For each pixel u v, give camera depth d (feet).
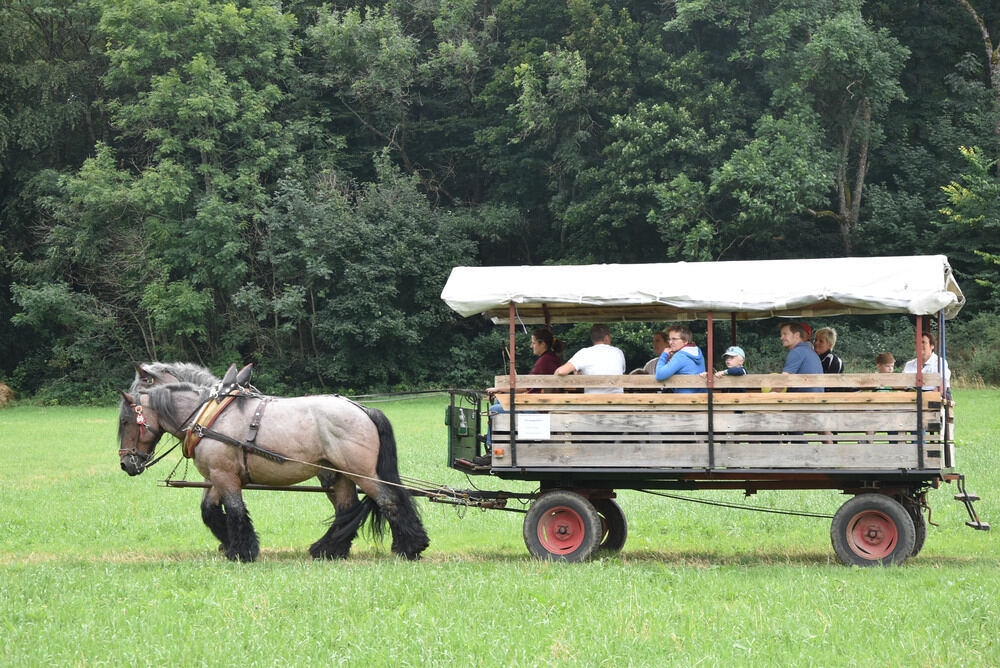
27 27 151.02
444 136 157.79
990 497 48.42
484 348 146.20
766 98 136.98
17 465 69.31
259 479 37.14
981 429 76.54
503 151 147.02
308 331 149.79
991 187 126.82
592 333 37.19
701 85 134.51
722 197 125.80
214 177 141.28
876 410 33.14
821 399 33.35
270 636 24.47
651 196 129.90
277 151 142.72
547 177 147.64
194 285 142.61
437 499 37.27
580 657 22.70
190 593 29.01
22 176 151.12
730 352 34.86
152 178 136.77
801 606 26.81
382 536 38.06
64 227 142.82
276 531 44.19
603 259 140.15
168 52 137.80
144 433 38.01
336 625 25.57
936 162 140.87
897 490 34.35
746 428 33.76
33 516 47.55
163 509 49.73
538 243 157.28
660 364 35.47
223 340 146.20
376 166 147.43
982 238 131.34
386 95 151.94
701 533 42.55
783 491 51.70
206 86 138.10
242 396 37.73
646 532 42.86
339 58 149.28
